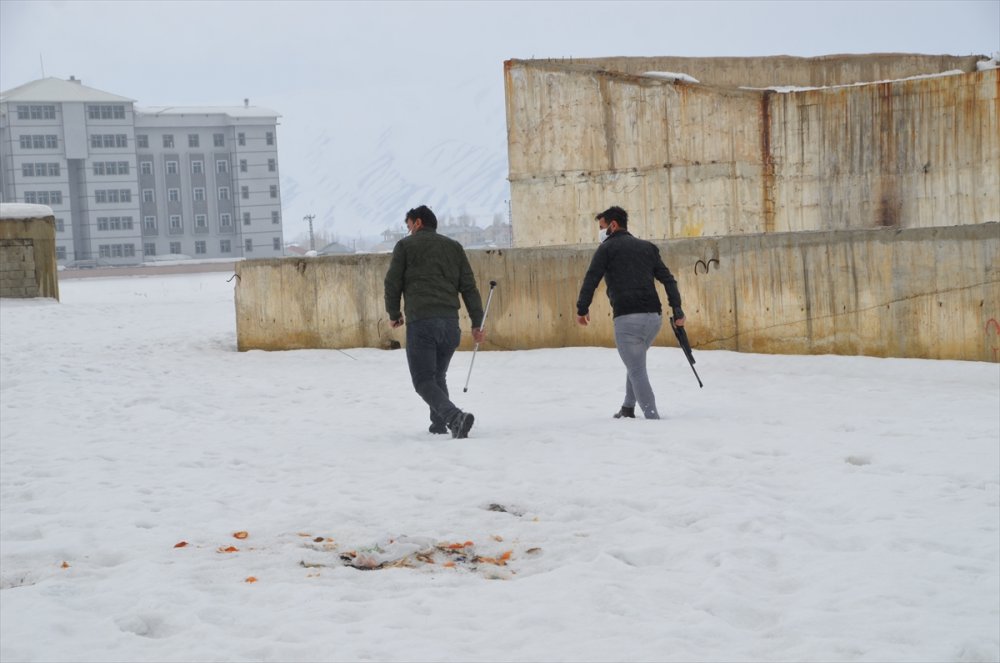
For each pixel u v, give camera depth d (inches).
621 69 884.6
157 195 5600.4
